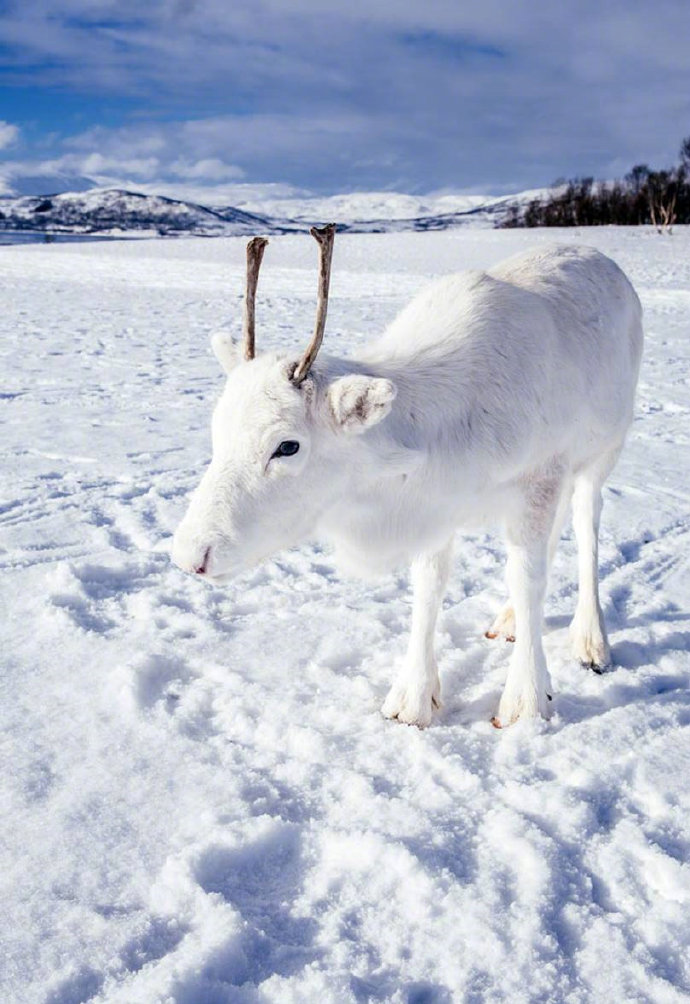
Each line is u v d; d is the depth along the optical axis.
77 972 2.42
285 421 3.16
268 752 3.49
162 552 5.55
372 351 3.87
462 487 3.64
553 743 3.58
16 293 22.08
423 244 43.78
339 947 2.52
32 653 4.22
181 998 2.33
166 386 10.62
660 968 2.50
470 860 2.89
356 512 3.51
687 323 16.84
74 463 7.45
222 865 2.86
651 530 6.17
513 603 3.93
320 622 4.64
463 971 2.46
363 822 3.05
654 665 4.33
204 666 4.14
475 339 3.79
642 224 73.81
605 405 4.36
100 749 3.46
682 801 3.16
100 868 2.83
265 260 34.59
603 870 2.86
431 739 3.60
